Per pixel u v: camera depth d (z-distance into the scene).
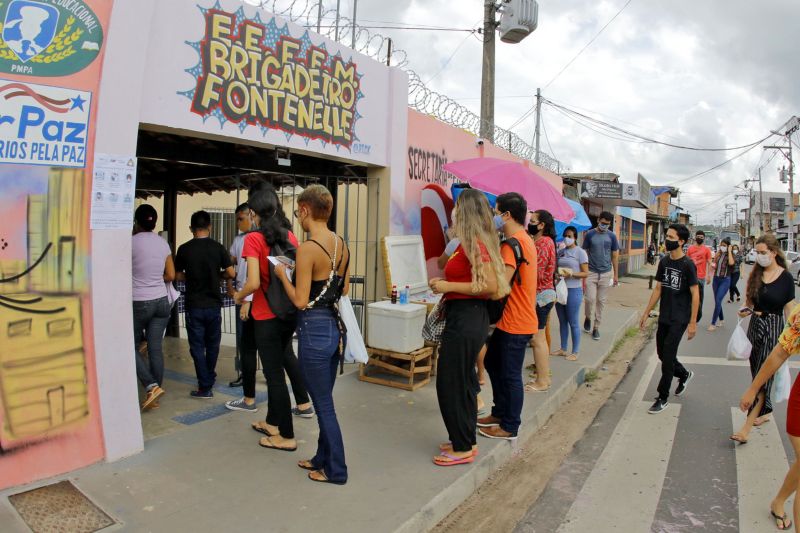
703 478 4.52
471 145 9.70
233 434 4.58
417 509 3.54
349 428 4.88
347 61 6.29
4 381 3.42
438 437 4.74
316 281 3.72
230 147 6.10
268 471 3.96
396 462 4.23
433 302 6.61
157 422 4.80
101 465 3.90
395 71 7.07
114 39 3.75
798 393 3.54
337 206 7.50
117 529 3.16
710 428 5.64
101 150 3.75
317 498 3.61
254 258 4.12
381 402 5.57
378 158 6.96
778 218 71.44
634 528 3.77
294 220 8.17
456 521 3.81
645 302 15.59
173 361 6.84
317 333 3.71
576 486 4.39
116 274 3.89
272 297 4.08
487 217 4.06
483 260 3.98
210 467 3.97
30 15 3.38
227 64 4.84
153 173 7.65
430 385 6.18
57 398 3.66
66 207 3.62
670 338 6.00
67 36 3.54
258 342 4.27
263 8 5.15
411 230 7.70
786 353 3.70
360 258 7.67
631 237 30.09
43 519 3.20
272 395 4.29
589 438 5.41
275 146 5.46
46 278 3.56
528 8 11.41
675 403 6.47
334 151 6.19
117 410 3.97
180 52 4.46
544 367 6.28
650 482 4.46
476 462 4.33
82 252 3.72
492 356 4.98
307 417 5.06
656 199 39.81
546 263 6.09
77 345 3.74
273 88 5.32
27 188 3.45
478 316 4.12
